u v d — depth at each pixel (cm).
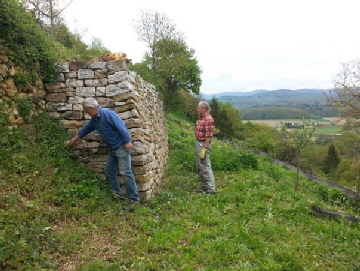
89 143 579
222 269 342
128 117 565
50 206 423
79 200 462
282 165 1315
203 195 636
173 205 552
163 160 856
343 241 466
